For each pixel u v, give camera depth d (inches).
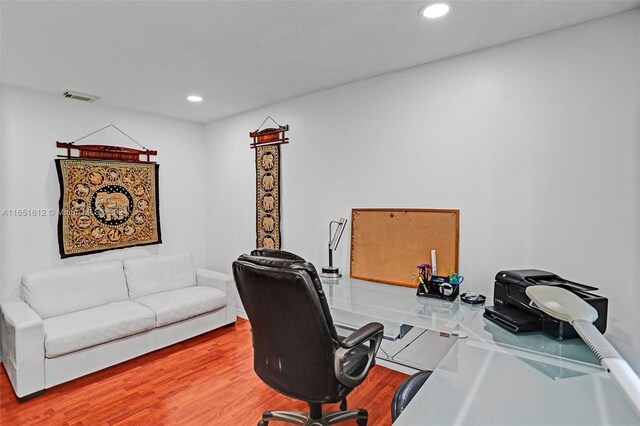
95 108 134.7
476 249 92.4
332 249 117.2
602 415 40.9
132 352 114.1
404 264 104.4
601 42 74.6
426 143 99.9
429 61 97.3
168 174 157.6
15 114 116.0
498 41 85.0
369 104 111.0
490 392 46.3
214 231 168.2
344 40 83.7
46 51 88.0
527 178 84.4
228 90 121.1
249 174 150.6
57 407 90.3
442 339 99.9
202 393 97.1
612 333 74.4
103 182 135.7
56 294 115.8
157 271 142.3
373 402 91.7
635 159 71.7
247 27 76.7
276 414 81.5
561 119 79.6
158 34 79.5
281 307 64.3
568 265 79.5
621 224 73.4
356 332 69.1
